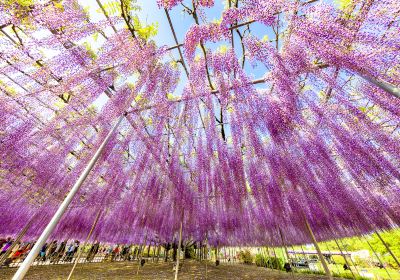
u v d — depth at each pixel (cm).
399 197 487
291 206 505
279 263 1452
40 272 752
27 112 294
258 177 480
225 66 325
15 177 417
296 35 244
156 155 484
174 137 438
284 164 391
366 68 206
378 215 575
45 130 338
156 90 343
